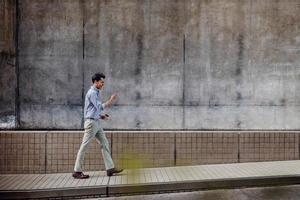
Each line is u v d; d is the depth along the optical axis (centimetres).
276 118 953
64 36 927
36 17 921
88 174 830
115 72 939
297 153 930
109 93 939
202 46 947
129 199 689
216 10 947
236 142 913
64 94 930
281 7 950
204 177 773
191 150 902
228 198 684
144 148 890
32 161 859
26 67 921
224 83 951
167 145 896
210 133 909
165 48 945
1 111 908
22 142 859
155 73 944
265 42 954
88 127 777
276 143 924
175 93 945
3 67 906
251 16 949
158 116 945
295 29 952
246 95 952
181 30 945
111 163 808
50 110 927
